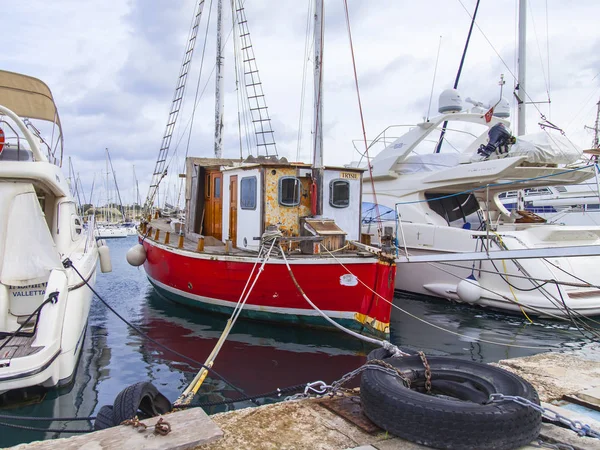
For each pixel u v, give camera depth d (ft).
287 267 27.76
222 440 9.57
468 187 42.80
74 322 20.93
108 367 23.85
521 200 49.57
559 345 29.45
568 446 9.37
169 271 36.37
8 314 21.09
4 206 21.47
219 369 23.72
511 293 36.06
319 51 29.81
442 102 46.96
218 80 55.01
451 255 25.64
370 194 48.42
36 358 17.15
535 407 9.26
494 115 46.57
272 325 30.63
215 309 33.09
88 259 28.35
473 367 11.68
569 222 71.10
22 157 28.60
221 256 30.63
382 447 9.27
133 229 169.89
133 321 33.60
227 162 43.24
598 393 12.17
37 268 21.34
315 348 26.89
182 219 53.52
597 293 35.53
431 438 9.13
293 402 11.72
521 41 52.65
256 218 33.17
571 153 39.78
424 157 46.93
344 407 11.34
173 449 8.76
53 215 26.53
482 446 8.93
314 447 9.31
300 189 33.35
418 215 43.78
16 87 30.73
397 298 43.06
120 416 10.18
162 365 24.27
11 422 17.37
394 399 9.66
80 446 8.75
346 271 27.37
